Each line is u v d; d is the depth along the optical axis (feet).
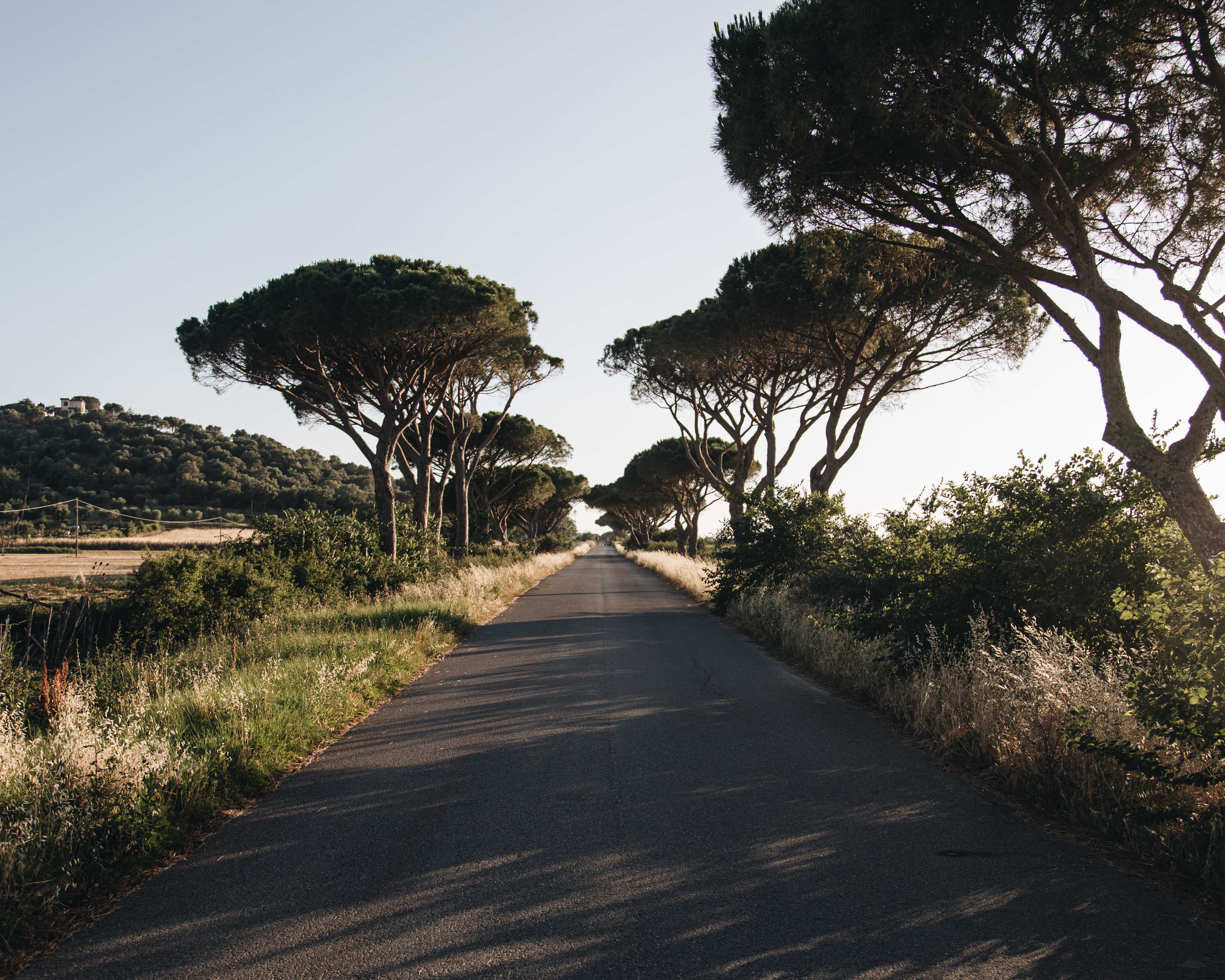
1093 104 24.81
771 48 25.09
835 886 11.60
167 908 11.36
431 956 9.77
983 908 10.82
